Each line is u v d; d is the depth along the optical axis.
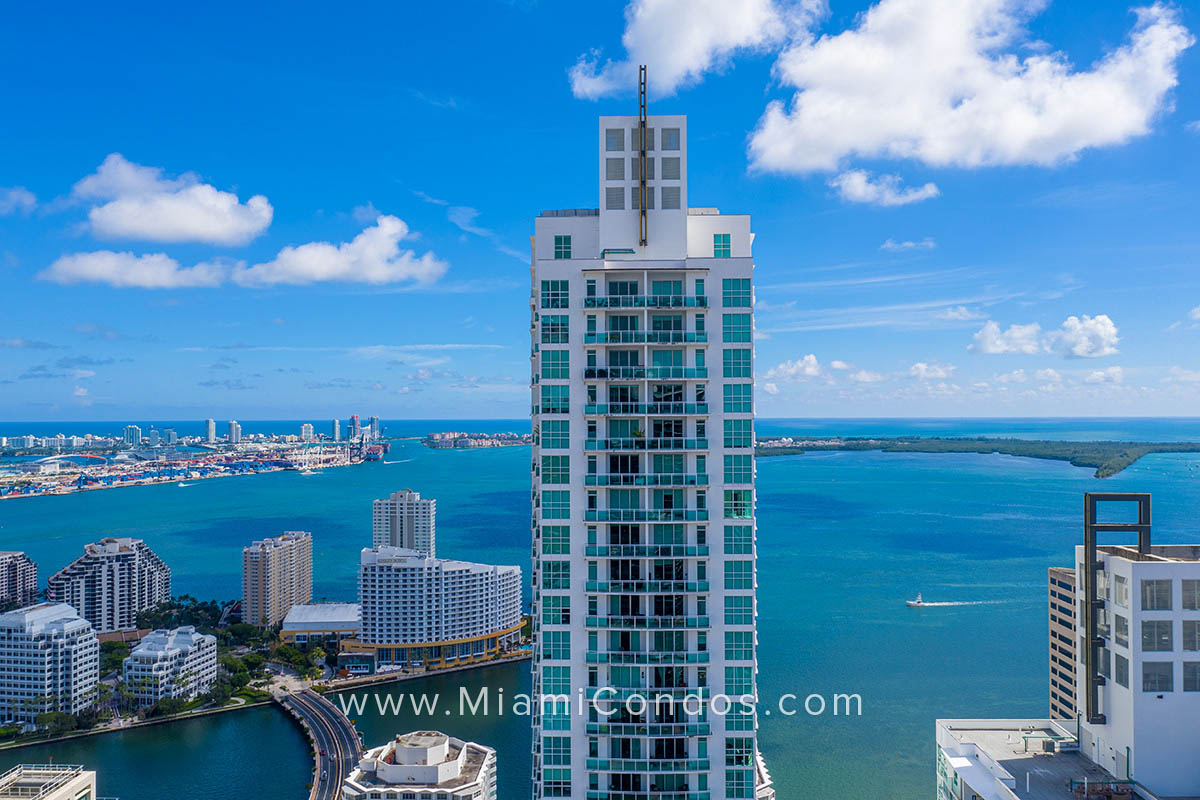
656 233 104.31
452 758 179.25
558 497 102.62
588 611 102.50
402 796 165.25
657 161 104.69
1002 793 113.75
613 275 102.69
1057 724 137.50
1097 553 125.19
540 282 102.44
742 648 101.81
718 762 101.56
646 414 101.31
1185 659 114.81
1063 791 114.88
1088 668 124.50
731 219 105.44
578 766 102.31
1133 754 115.25
